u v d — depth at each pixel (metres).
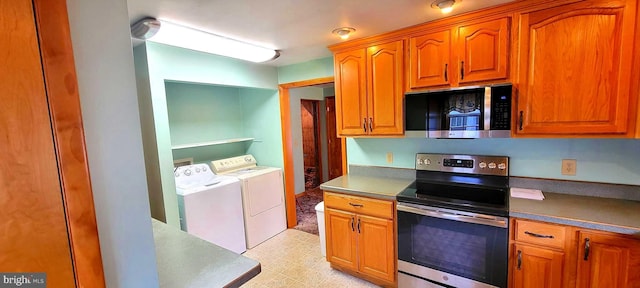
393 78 2.23
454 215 1.83
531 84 1.72
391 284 2.23
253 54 2.62
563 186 1.95
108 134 0.77
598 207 1.65
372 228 2.23
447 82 1.99
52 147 0.66
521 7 1.70
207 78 2.73
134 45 2.35
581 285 1.50
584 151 1.87
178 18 1.74
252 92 3.77
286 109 3.57
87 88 0.72
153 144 2.46
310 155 6.04
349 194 2.33
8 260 0.62
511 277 1.71
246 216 3.15
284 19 1.83
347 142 2.94
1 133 0.60
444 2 1.65
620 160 1.77
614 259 1.41
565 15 1.59
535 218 1.58
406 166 2.61
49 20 0.64
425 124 2.08
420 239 2.02
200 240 1.44
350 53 2.43
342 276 2.54
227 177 3.14
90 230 0.73
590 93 1.57
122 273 0.82
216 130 3.62
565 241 1.52
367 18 1.87
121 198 0.81
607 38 1.50
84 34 0.71
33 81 0.63
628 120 1.50
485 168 2.21
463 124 1.93
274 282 2.49
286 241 3.34
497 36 1.79
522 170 2.09
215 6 1.58
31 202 0.64
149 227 0.88
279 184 3.55
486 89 1.80
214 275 1.11
